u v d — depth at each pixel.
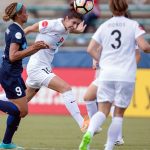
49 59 28.03
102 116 22.06
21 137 32.31
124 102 22.17
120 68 21.92
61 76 47.91
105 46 22.27
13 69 25.67
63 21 27.75
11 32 25.11
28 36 58.44
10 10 25.36
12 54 24.81
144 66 48.81
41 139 31.36
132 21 22.22
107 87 22.12
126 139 31.89
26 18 25.61
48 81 27.44
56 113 47.62
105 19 58.72
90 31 58.16
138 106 46.06
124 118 44.91
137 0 61.38
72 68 47.91
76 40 58.91
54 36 27.77
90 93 26.44
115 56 22.05
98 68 27.75
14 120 26.12
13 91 25.81
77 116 26.95
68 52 49.62
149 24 59.09
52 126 38.66
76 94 47.16
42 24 27.66
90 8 27.86
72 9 28.05
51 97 47.69
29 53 24.81
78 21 27.67
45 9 60.62
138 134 34.53
